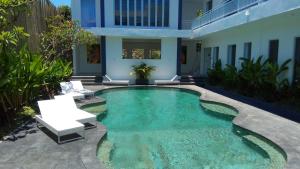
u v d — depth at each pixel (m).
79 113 7.64
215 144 6.98
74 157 5.31
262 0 11.04
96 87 16.77
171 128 8.53
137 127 8.66
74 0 18.58
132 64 19.36
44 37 14.45
